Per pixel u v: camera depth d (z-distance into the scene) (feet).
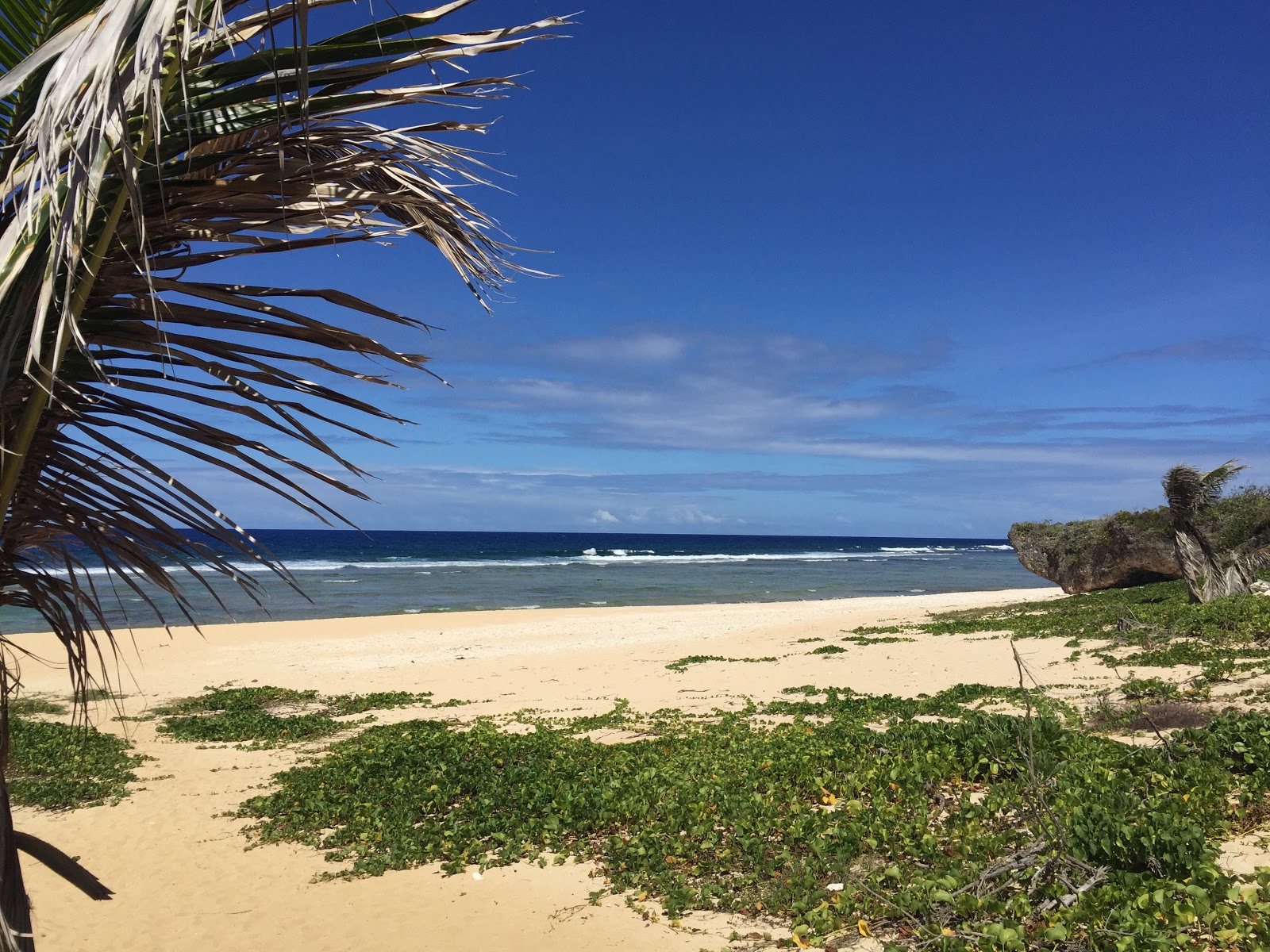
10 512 9.32
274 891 24.90
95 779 38.86
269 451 9.07
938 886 17.75
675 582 203.82
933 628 76.54
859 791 25.93
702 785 28.84
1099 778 22.76
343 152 9.61
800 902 18.79
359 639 95.45
